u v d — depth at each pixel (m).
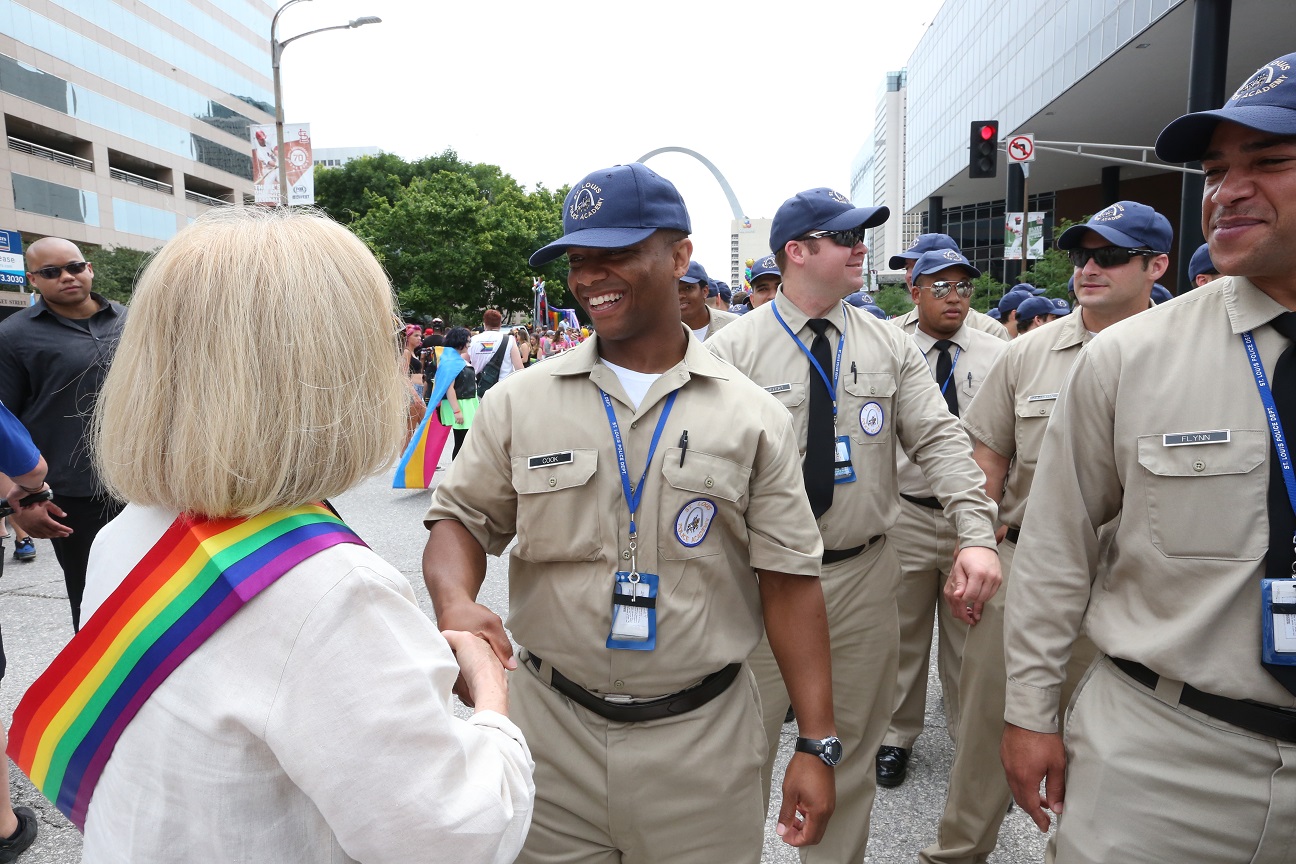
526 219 40.75
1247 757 1.40
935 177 48.94
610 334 1.65
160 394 0.87
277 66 13.88
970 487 2.46
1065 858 1.57
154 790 0.83
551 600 1.66
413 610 0.91
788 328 2.69
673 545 1.61
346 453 0.90
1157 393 1.51
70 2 46.16
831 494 2.54
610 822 1.67
